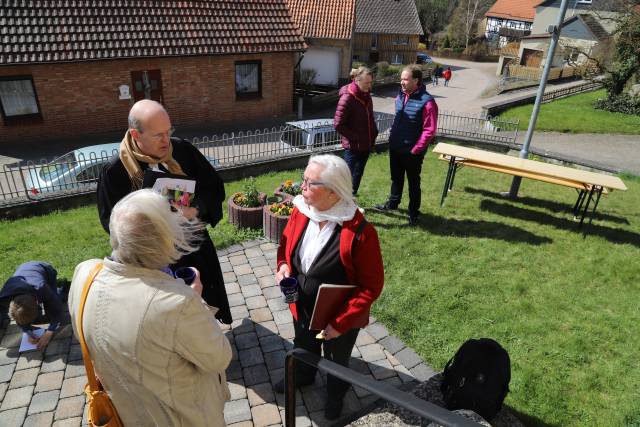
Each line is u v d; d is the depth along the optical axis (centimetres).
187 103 1700
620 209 750
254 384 332
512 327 412
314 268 254
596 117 2033
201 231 309
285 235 279
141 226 146
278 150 966
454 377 276
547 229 636
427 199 729
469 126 1655
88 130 1538
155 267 153
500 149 1201
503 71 4175
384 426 263
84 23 1449
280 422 301
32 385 325
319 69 2969
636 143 1672
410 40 4169
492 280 491
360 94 561
